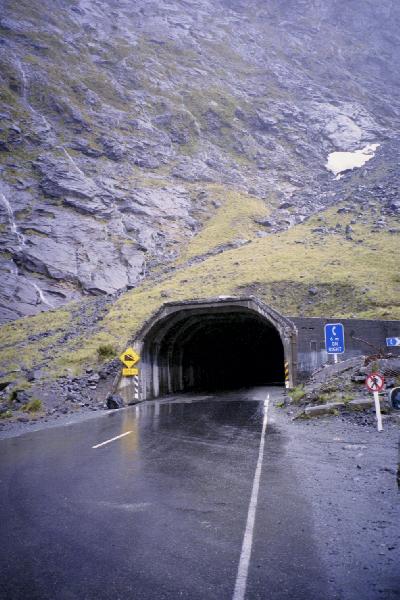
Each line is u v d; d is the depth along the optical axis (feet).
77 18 463.83
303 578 13.50
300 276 137.28
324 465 27.07
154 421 52.03
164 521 18.56
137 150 313.32
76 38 428.97
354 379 50.44
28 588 13.33
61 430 48.06
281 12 609.42
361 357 59.47
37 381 82.38
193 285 146.10
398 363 50.11
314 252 163.43
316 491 21.94
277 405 61.57
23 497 22.70
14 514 20.11
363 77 536.83
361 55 561.43
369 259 147.23
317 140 404.77
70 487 24.20
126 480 25.25
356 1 608.19
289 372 82.69
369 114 444.55
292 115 426.51
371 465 26.16
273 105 438.81
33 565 14.84
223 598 12.46
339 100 460.55
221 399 82.43
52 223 200.54
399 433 34.22
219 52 514.68
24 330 129.59
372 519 17.94
